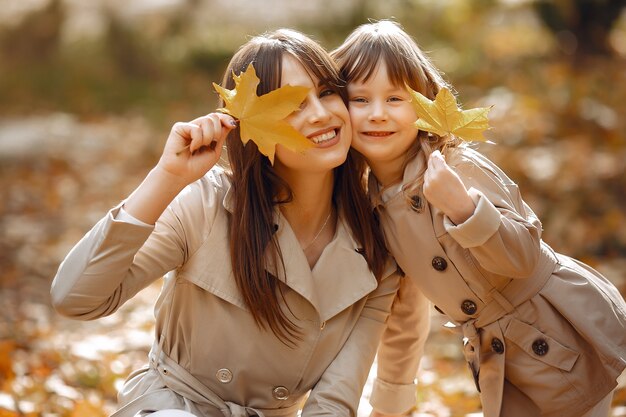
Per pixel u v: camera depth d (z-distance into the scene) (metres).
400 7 12.16
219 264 2.33
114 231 2.10
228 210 2.36
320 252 2.48
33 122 11.41
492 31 11.45
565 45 10.59
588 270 2.69
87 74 13.15
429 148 2.45
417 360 2.95
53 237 6.72
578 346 2.48
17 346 4.46
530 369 2.49
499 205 2.41
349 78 2.46
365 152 2.45
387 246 2.56
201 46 13.17
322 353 2.44
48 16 13.47
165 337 2.45
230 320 2.36
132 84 13.00
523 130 7.55
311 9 12.87
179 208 2.33
